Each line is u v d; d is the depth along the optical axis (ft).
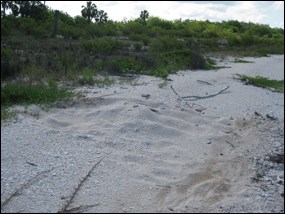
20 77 28.78
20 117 21.36
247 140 22.70
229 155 20.35
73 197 14.71
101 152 18.51
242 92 34.53
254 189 16.89
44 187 15.19
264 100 32.60
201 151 20.34
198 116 25.39
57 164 16.96
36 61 33.68
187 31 95.14
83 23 72.95
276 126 25.85
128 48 56.08
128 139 20.40
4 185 15.02
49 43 47.06
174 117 24.47
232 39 88.02
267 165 19.65
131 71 37.50
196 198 15.70
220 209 14.93
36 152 17.80
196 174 17.70
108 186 15.74
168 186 16.37
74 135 19.89
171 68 41.78
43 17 60.34
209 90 33.27
